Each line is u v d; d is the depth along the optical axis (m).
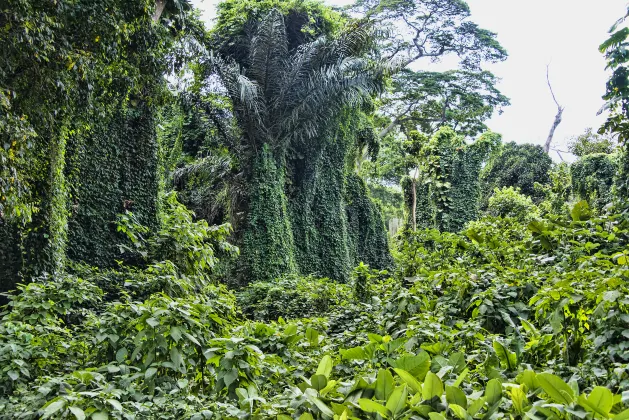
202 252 10.12
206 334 4.04
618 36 8.09
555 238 6.41
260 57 19.91
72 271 12.57
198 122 21.61
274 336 4.36
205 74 19.22
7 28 7.98
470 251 7.62
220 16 22.86
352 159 27.47
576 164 26.59
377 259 28.69
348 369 3.79
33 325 6.00
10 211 8.45
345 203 26.77
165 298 4.08
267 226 20.30
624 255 4.21
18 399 4.03
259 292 15.41
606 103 8.43
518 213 25.23
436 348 3.40
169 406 3.15
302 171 23.64
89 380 3.25
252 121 20.14
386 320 5.66
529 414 1.72
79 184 13.46
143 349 3.80
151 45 10.98
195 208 23.77
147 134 15.10
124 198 14.42
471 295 5.23
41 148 10.99
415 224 29.31
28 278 11.04
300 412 2.12
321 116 20.78
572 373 3.14
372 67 19.83
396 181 46.75
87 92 10.07
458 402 1.86
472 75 43.19
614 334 3.34
